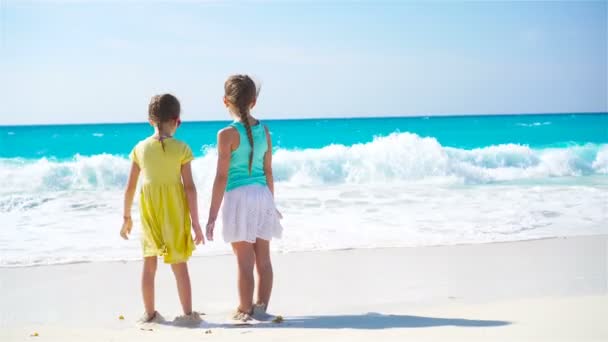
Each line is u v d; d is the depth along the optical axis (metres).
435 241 7.34
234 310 4.53
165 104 4.19
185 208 4.22
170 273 5.86
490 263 6.16
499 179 15.25
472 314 4.20
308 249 6.89
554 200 11.00
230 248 6.95
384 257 6.48
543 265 6.05
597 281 5.35
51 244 7.29
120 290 5.21
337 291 5.11
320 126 39.69
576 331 3.59
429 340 3.39
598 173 16.84
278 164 14.90
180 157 4.16
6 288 5.27
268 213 4.27
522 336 3.46
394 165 15.04
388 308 4.50
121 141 26.03
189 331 3.82
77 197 11.98
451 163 15.27
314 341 3.43
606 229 8.12
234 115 4.33
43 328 3.97
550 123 38.69
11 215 9.68
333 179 14.84
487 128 33.62
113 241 7.48
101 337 3.67
